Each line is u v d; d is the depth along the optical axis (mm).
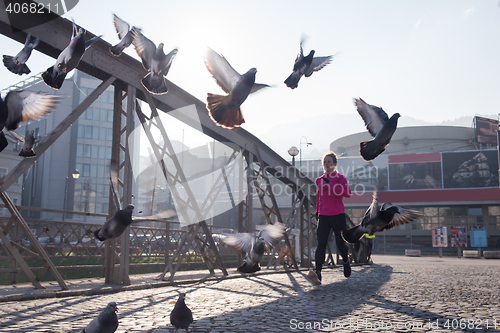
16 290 5750
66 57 2908
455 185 54438
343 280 9414
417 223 55688
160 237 11242
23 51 3064
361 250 17203
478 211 54031
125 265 6992
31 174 66125
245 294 6539
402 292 7137
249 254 3447
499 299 6387
